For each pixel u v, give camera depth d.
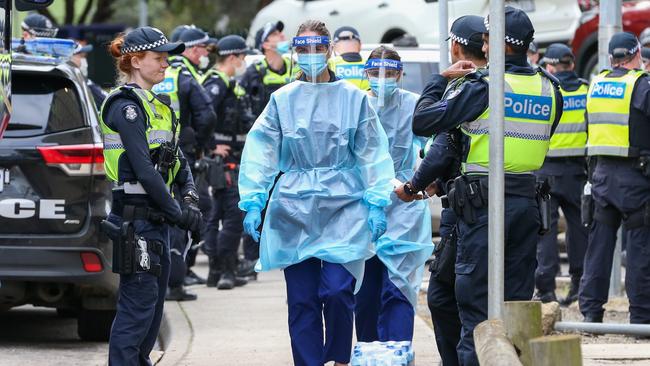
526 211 17.92
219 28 99.00
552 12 46.31
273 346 25.20
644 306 26.11
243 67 40.03
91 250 25.42
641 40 31.28
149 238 18.88
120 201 18.98
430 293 19.39
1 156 25.33
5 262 25.25
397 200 22.09
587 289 27.36
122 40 19.41
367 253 19.95
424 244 22.14
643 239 26.14
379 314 22.41
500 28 15.93
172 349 24.95
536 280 31.64
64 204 25.44
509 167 17.86
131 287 18.86
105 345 27.22
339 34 28.08
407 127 22.72
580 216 32.19
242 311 30.20
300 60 19.81
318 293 20.11
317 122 19.86
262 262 20.11
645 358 22.56
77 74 26.50
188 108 32.75
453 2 41.81
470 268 17.78
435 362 23.08
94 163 25.56
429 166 18.20
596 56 44.91
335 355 19.89
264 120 20.00
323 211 19.81
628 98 26.16
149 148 18.81
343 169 20.05
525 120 17.86
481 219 17.70
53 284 25.88
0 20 21.08
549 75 18.23
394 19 48.53
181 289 32.19
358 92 20.03
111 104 18.78
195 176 33.16
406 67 38.16
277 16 55.50
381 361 20.05
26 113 25.70
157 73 19.27
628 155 26.19
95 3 84.44
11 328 29.72
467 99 17.50
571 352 12.70
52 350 26.45
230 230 34.94
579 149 31.91
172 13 100.88
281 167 20.22
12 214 25.30
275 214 19.97
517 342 14.90
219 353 24.45
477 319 17.83
